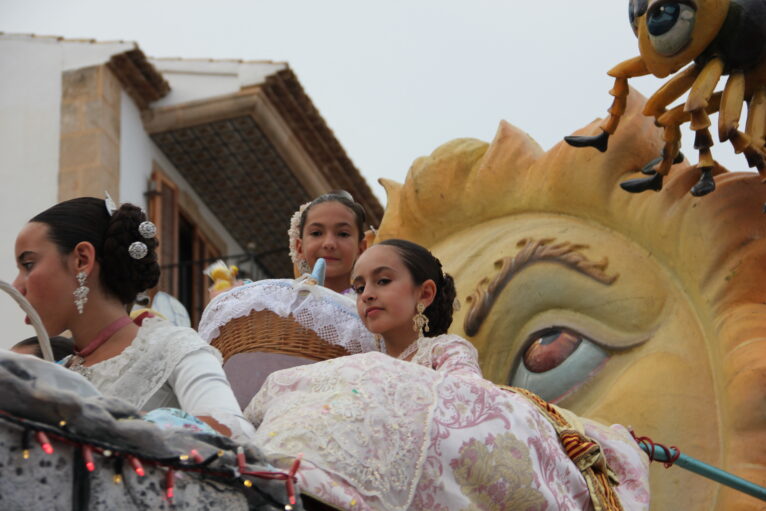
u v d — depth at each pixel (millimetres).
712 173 9070
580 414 8797
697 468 7535
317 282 8117
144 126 22438
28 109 21828
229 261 24234
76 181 21172
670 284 8961
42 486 4762
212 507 5184
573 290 9133
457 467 6191
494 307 9320
